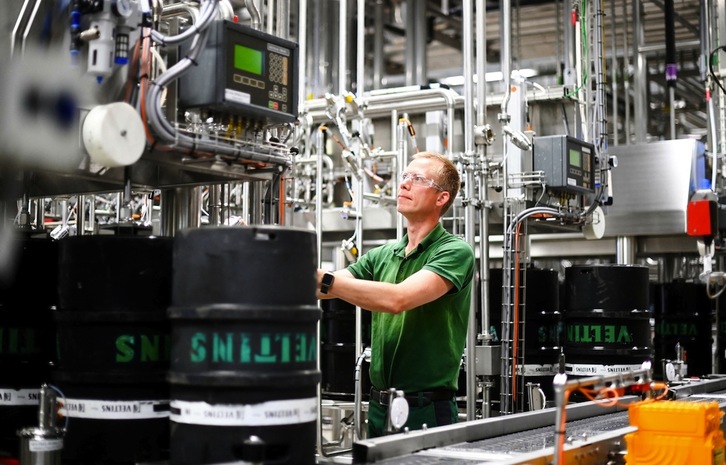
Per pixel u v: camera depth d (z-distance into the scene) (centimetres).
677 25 809
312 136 601
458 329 302
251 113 227
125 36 204
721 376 455
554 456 204
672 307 601
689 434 243
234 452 180
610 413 338
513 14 809
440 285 280
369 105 525
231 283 181
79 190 260
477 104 444
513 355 404
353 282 263
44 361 233
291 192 391
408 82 784
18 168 214
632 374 226
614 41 746
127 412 205
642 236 594
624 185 580
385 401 300
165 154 220
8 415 229
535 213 421
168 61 233
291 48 238
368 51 880
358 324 429
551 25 847
